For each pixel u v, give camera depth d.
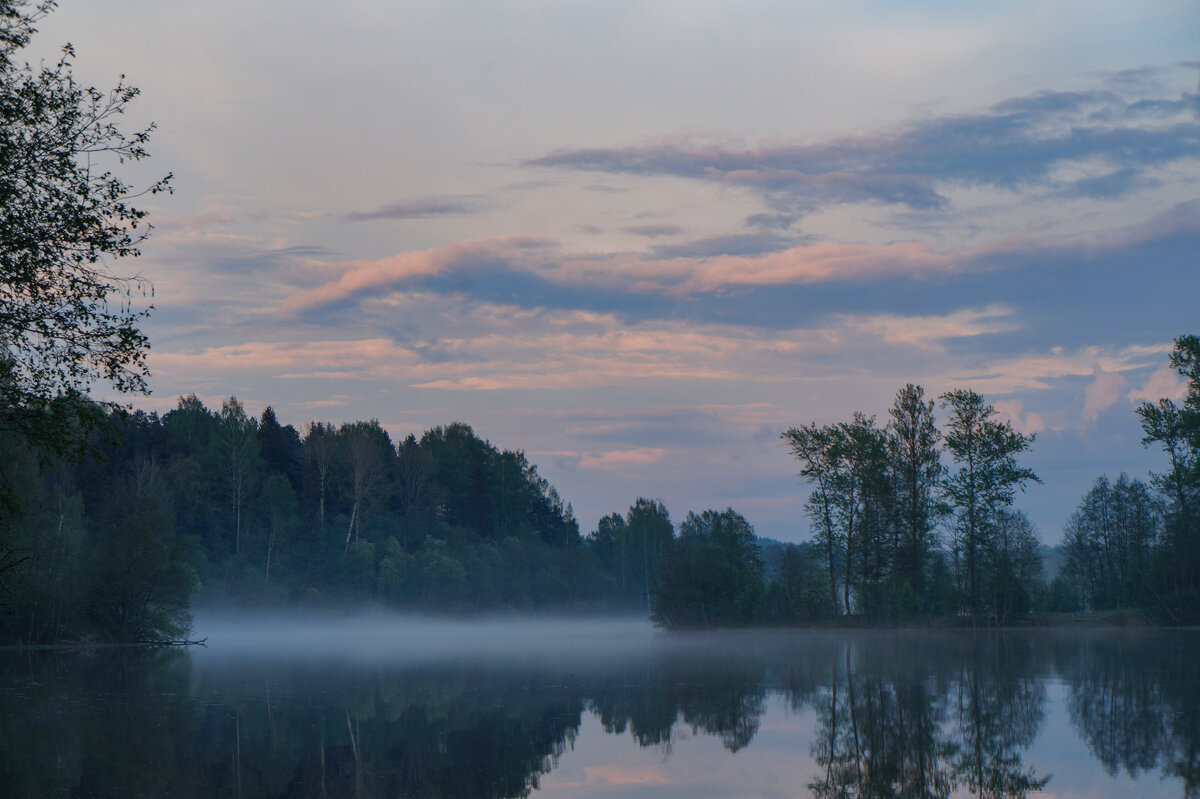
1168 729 23.91
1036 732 23.80
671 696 32.03
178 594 79.00
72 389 18.86
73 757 21.61
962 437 73.69
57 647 71.00
